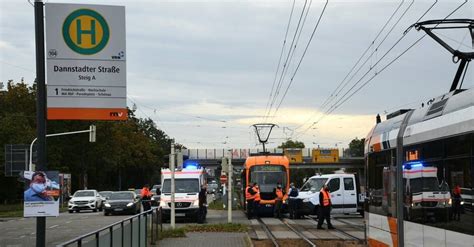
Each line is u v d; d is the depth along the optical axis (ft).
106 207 129.80
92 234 25.08
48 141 227.61
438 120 30.76
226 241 64.64
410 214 35.22
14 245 66.90
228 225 79.71
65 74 33.01
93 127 157.99
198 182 96.99
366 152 49.49
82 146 240.12
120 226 33.99
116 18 33.71
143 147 311.47
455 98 29.50
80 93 33.22
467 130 26.73
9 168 117.60
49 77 32.89
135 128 314.35
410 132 35.68
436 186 30.63
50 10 32.89
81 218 118.62
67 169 228.43
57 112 32.91
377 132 45.80
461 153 27.40
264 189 110.52
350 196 105.19
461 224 27.25
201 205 94.17
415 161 34.42
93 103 33.35
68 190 202.08
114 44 33.60
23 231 87.92
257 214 111.55
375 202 45.11
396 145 38.73
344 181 105.60
